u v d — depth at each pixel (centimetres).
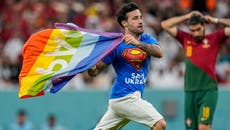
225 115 4056
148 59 2378
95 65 2395
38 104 4091
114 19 4784
